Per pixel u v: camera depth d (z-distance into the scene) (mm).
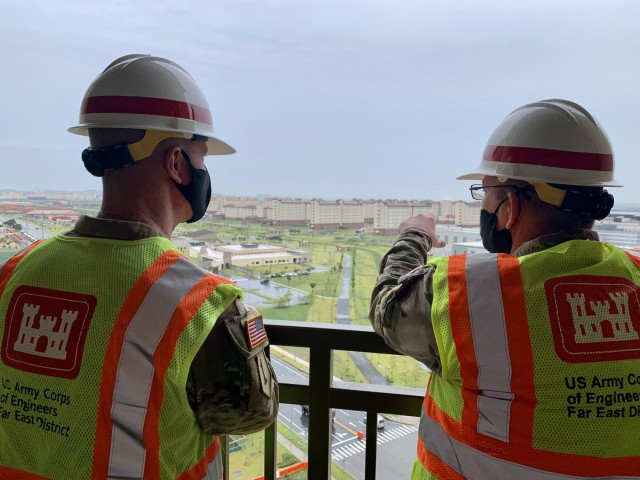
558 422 818
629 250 1032
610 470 806
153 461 810
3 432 849
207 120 1029
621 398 808
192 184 992
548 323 838
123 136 921
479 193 1097
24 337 849
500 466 857
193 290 852
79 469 800
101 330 820
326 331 1384
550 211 971
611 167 985
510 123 1028
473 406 884
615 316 841
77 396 809
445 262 966
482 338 866
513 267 896
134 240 896
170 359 808
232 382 844
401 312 980
